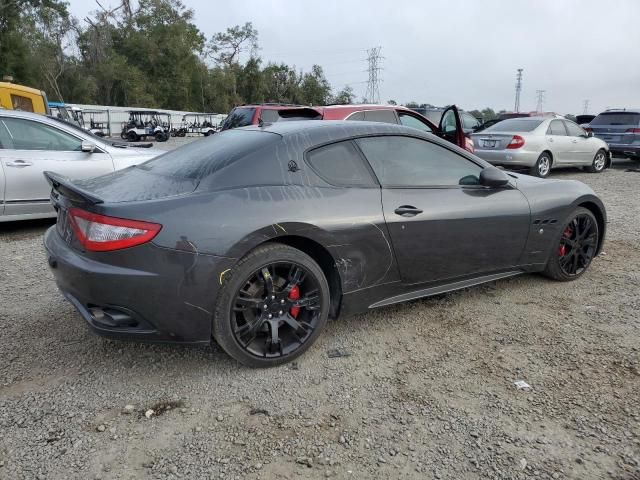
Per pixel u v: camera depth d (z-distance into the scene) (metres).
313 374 2.94
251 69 75.44
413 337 3.41
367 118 8.15
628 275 4.58
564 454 2.26
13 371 2.95
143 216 2.59
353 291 3.20
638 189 9.86
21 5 48.97
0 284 4.40
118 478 2.12
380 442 2.35
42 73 53.84
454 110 8.25
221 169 2.90
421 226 3.36
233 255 2.71
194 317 2.70
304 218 2.92
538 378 2.88
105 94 61.66
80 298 2.72
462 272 3.67
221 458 2.25
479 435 2.40
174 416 2.55
